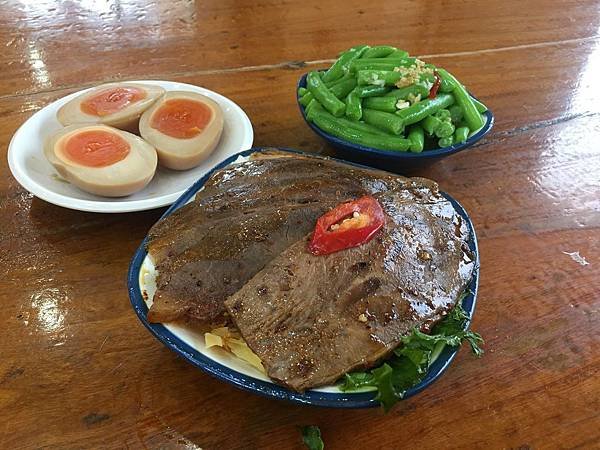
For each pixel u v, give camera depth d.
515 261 0.23
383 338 0.17
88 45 0.36
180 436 0.17
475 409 0.18
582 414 0.18
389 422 0.17
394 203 0.20
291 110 0.31
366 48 0.30
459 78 0.34
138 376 0.18
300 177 0.22
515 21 0.41
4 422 0.17
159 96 0.28
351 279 0.18
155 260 0.19
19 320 0.20
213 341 0.17
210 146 0.26
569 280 0.22
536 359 0.19
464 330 0.17
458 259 0.19
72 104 0.27
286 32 0.38
